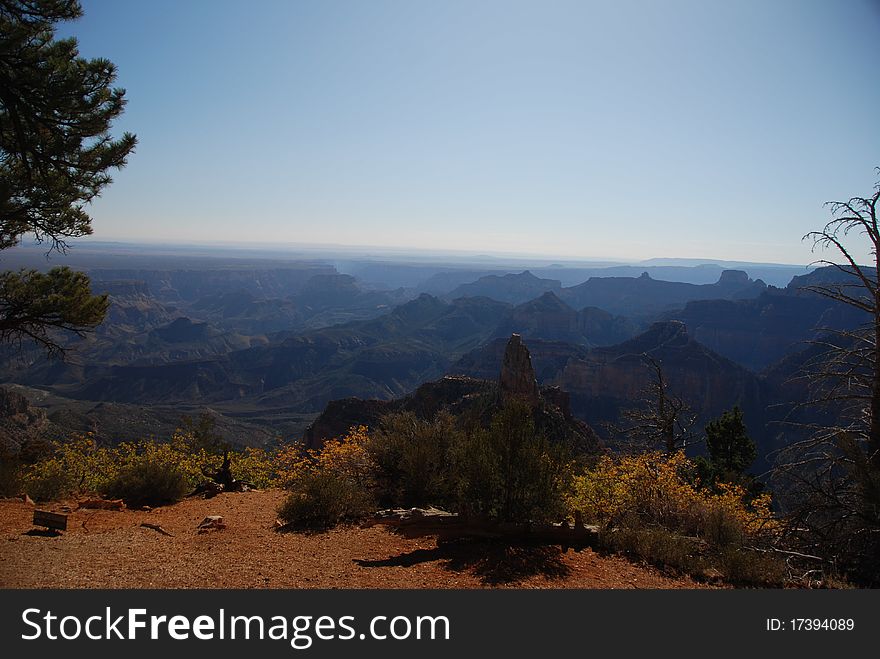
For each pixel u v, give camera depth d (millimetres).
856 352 10172
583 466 13562
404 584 6387
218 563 7055
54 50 10008
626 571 7203
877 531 8047
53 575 6445
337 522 9211
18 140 10180
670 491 10633
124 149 11914
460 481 8508
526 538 8117
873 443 9766
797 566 8461
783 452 10875
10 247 13273
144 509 10820
